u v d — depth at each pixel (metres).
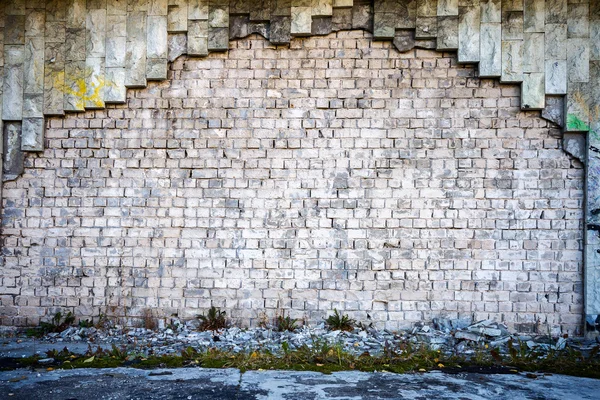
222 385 4.32
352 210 6.39
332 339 5.84
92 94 6.52
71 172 6.57
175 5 6.51
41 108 6.54
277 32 6.47
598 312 6.02
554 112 6.25
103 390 4.20
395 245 6.34
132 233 6.49
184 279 6.43
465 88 6.40
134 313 6.42
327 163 6.43
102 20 6.55
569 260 6.21
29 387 4.27
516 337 6.00
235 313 6.38
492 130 6.34
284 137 6.48
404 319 6.28
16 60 6.57
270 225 6.43
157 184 6.52
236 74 6.55
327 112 6.48
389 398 4.04
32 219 6.54
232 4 6.51
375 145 6.42
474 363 5.14
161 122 6.56
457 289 6.27
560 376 4.75
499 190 6.30
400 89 6.44
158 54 6.49
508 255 6.26
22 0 6.60
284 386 4.31
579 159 6.22
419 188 6.36
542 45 6.23
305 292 6.36
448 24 6.34
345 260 6.36
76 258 6.50
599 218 6.06
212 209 6.47
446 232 6.31
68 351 5.50
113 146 6.57
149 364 4.99
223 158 6.50
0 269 6.50
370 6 6.48
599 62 6.16
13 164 6.56
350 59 6.49
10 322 6.46
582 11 6.21
